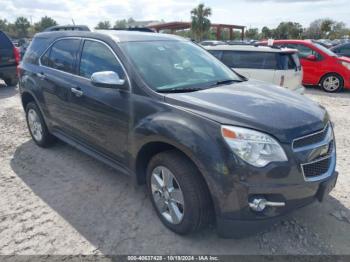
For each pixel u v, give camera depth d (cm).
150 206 343
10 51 1033
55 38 452
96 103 353
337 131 606
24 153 491
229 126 249
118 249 280
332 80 1038
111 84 314
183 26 4100
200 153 250
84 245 285
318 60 1052
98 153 383
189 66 367
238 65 768
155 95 300
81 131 396
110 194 368
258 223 250
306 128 259
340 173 422
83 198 361
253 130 246
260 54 754
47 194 370
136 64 328
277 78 734
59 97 416
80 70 390
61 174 420
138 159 318
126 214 329
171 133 269
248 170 240
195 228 277
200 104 274
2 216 328
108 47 355
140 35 388
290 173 246
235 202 246
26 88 486
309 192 260
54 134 463
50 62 448
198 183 266
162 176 297
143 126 295
